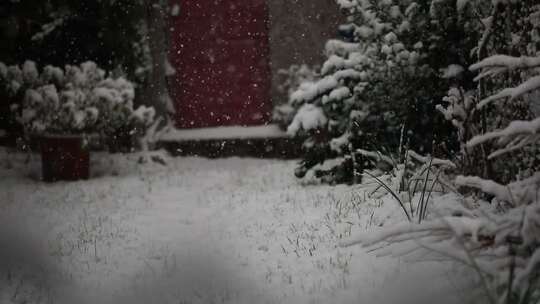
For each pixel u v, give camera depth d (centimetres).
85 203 889
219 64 1483
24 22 1408
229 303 448
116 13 1426
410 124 894
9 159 1248
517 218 403
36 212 828
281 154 1359
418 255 444
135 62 1435
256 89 1459
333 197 786
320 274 499
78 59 1464
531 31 538
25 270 556
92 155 1340
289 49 1362
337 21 1334
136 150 1384
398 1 931
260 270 526
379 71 909
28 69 1187
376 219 635
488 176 620
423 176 716
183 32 1498
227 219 742
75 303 469
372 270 491
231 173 1149
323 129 983
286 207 770
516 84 560
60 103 1140
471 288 391
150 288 495
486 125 640
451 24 870
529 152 549
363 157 904
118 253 613
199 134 1442
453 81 872
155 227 727
